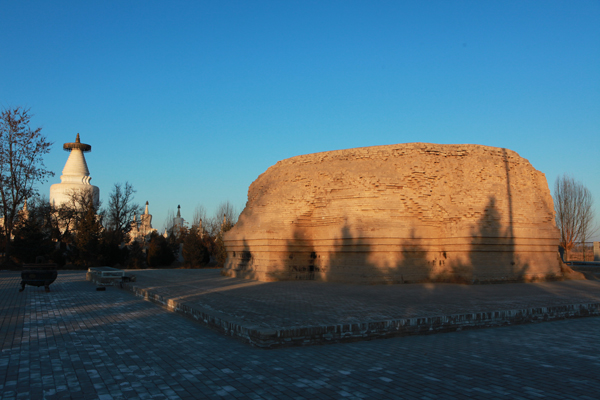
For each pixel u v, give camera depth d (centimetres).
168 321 1100
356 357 757
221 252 3903
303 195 2197
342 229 1986
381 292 1574
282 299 1357
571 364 724
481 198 2023
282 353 780
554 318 1168
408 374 661
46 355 759
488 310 1116
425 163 2083
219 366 698
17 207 3816
